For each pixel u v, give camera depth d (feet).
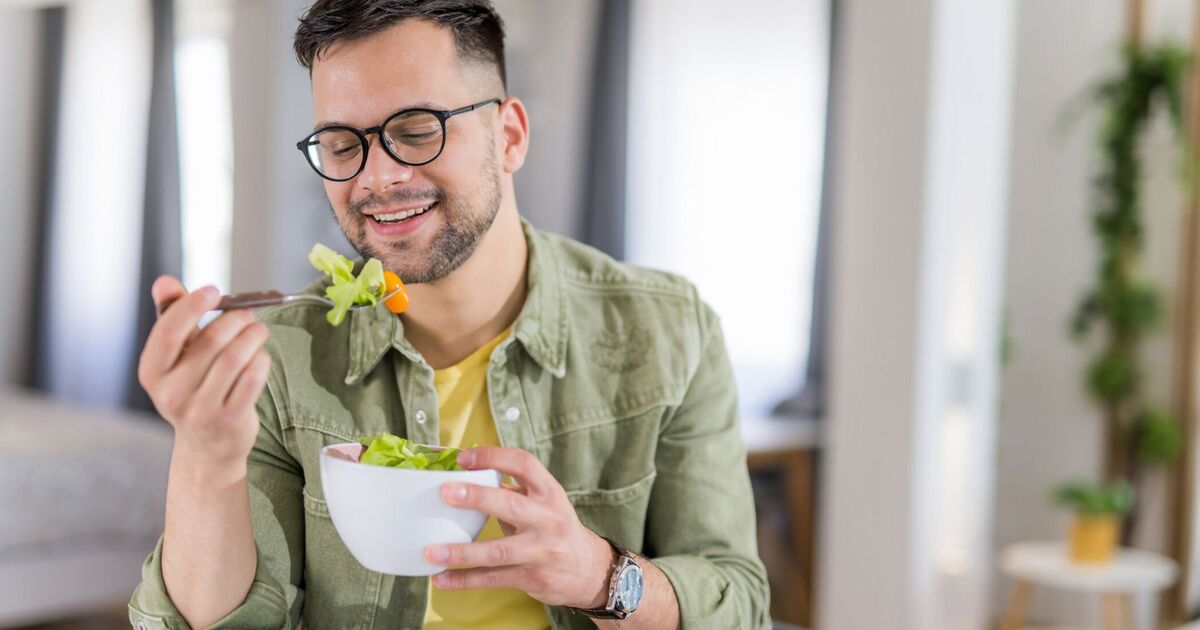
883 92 9.89
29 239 19.53
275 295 2.84
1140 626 14.19
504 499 2.73
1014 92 15.03
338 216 3.47
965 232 10.06
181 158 17.66
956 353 10.08
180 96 17.62
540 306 3.91
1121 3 14.24
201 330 2.77
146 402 17.95
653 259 15.70
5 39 19.11
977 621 10.43
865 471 9.98
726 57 15.02
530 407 3.89
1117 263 14.15
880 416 9.89
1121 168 14.01
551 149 16.97
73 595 10.79
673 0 15.46
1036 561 12.16
